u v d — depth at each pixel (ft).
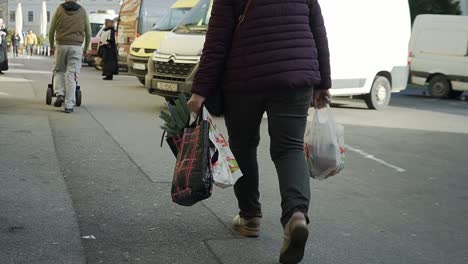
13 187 16.92
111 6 261.24
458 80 64.44
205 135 11.84
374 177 21.71
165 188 17.93
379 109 46.83
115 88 50.75
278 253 12.97
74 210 15.25
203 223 14.84
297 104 11.86
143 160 21.53
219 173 11.85
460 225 16.26
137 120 31.35
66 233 13.52
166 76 34.76
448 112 48.08
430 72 65.98
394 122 38.70
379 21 45.39
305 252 13.47
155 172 19.81
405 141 30.73
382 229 15.49
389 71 46.70
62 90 33.81
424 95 69.10
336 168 12.99
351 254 13.50
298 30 11.84
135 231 14.07
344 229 15.30
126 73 73.82
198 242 13.50
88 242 13.23
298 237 11.02
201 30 35.63
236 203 16.70
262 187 18.99
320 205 17.47
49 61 101.50
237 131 12.68
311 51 11.92
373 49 45.09
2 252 12.23
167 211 15.70
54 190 16.85
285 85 11.57
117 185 18.04
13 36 119.65
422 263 13.19
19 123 27.55
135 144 24.45
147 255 12.63
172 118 12.42
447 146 29.76
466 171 23.67
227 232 14.21
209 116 12.31
